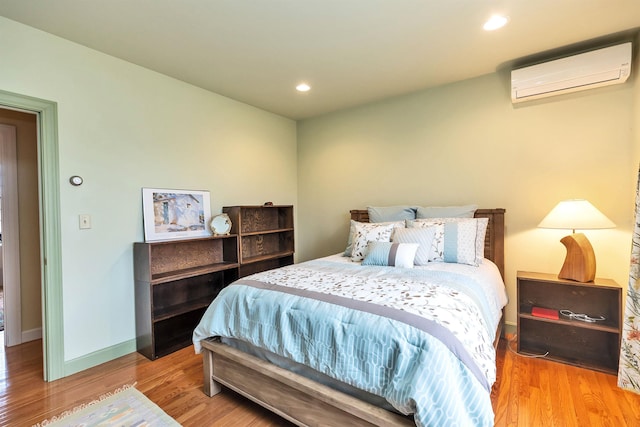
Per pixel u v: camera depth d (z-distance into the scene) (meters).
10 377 2.18
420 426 1.09
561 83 2.40
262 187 3.82
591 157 2.46
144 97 2.66
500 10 1.92
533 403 1.82
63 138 2.19
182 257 2.94
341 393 1.39
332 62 2.59
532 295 2.67
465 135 3.00
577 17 2.00
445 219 2.71
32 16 1.92
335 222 3.99
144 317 2.50
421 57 2.52
